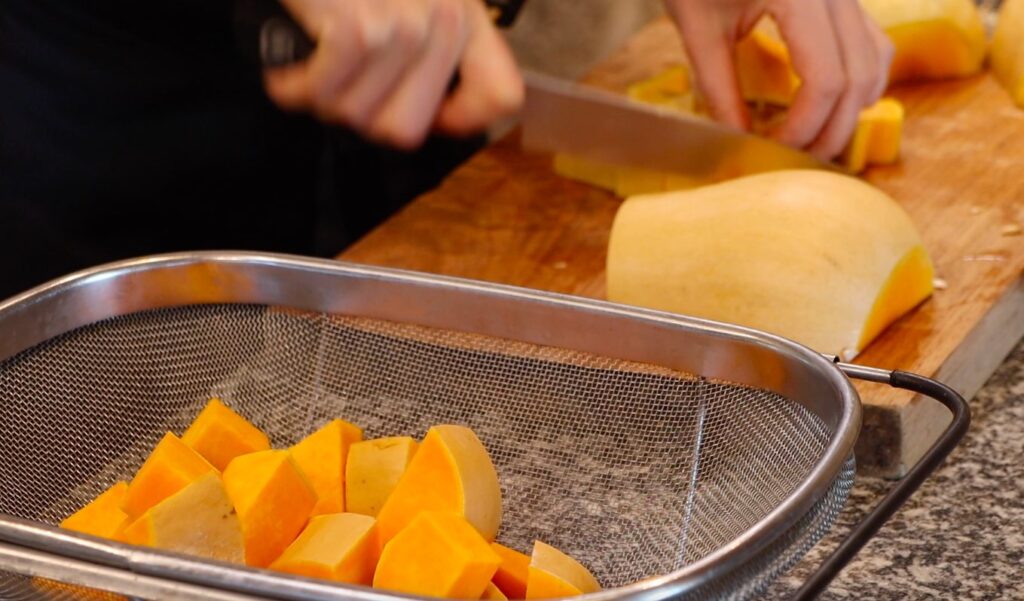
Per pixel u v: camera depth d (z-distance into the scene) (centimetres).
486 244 107
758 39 123
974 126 121
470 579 56
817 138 111
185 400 77
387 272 74
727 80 111
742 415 67
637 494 70
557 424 74
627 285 93
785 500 51
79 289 73
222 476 65
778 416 65
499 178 118
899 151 117
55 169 110
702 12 110
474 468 64
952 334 87
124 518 63
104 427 74
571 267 103
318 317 77
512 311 72
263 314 78
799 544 51
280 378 79
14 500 68
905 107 126
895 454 76
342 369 78
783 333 87
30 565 51
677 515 68
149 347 76
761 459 65
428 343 76
